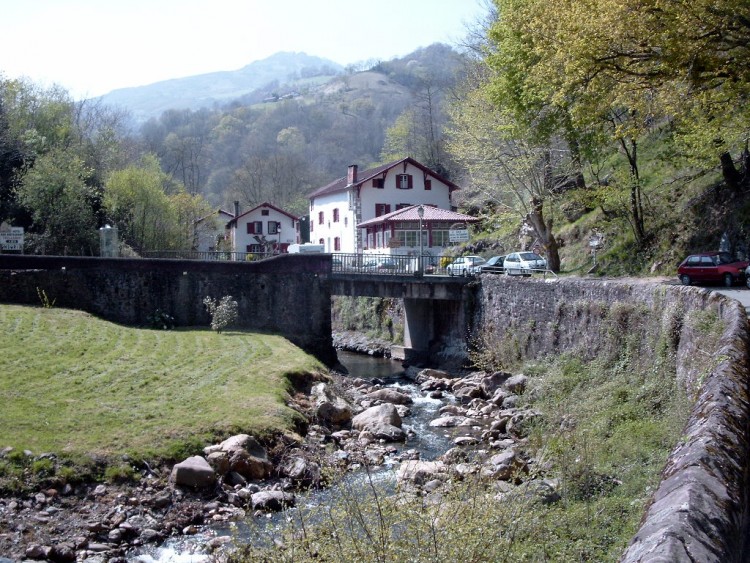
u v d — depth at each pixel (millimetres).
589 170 41125
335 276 32562
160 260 31016
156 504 13195
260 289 31906
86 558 11234
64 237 43125
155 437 15445
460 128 44531
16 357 20656
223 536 11766
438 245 50844
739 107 19203
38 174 42375
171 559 11219
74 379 19203
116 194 50344
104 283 30266
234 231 75688
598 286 22750
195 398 18500
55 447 14359
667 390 15367
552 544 7879
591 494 10625
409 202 60594
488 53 38062
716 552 3188
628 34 16484
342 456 16094
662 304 18000
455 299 32375
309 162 121938
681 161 33500
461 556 6270
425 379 29031
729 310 12164
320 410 19750
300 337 32188
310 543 6902
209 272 31562
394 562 6223
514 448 15531
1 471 13242
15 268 29609
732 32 16141
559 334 24734
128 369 20875
